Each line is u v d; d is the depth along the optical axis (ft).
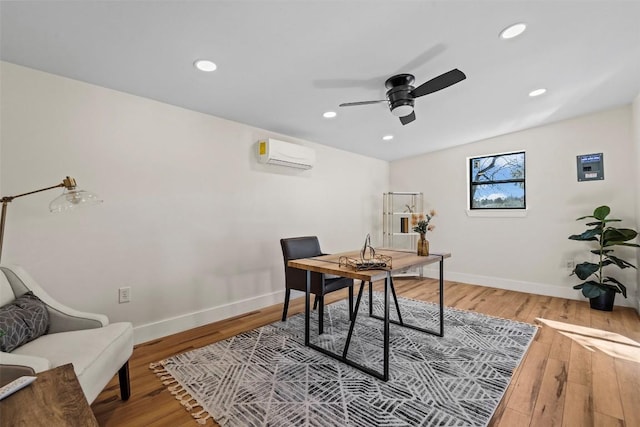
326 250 14.12
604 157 11.60
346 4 5.02
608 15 5.69
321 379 6.31
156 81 7.46
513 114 11.19
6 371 3.65
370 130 12.15
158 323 8.55
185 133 9.22
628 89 9.45
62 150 7.06
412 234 16.97
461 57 6.92
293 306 11.46
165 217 8.75
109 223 7.73
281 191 12.08
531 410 5.31
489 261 14.49
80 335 5.26
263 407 5.39
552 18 5.71
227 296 10.23
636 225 10.79
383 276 6.23
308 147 13.02
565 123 12.42
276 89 8.12
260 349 7.70
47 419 2.68
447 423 4.98
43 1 4.66
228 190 10.29
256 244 11.13
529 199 13.34
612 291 10.54
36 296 5.62
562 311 10.70
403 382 6.18
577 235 11.44
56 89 7.00
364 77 7.59
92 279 7.47
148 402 5.57
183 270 9.12
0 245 5.67
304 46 6.18
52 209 5.73
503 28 5.92
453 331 8.84
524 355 7.36
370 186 16.85
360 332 8.82
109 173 7.74
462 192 15.34
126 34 5.57
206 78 7.39
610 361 7.04
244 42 5.96
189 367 6.81
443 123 11.80
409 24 5.64
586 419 5.06
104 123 7.68
